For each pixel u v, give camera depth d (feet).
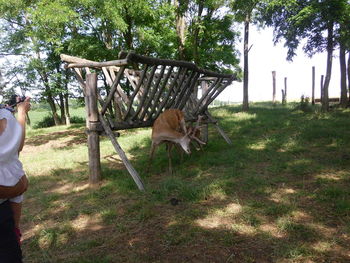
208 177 19.83
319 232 12.25
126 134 42.19
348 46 44.62
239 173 19.94
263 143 27.99
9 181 6.98
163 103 23.08
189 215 14.33
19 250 7.41
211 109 64.39
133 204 15.89
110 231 13.46
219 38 56.49
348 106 53.42
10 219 7.20
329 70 47.96
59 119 74.64
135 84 24.81
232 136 32.86
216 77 27.73
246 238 12.13
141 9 40.75
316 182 17.56
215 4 49.19
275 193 16.47
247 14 53.01
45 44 52.47
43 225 14.53
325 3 42.29
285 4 45.70
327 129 30.94
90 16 39.99
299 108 54.19
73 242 12.76
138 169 22.63
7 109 7.36
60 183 21.38
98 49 41.55
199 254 11.23
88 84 19.56
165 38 52.85
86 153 31.35
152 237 12.62
